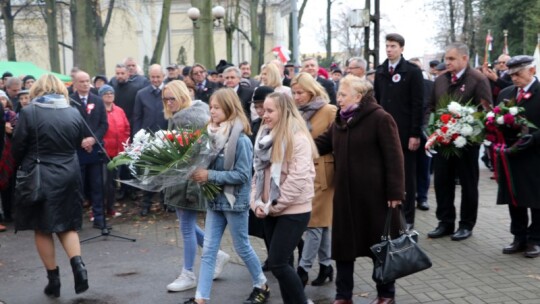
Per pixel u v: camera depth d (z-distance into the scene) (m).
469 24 30.41
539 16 26.61
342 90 4.28
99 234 7.17
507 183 5.72
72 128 4.86
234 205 4.34
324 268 5.06
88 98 7.73
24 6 24.64
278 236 3.92
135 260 6.04
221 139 4.29
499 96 6.00
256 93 4.50
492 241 6.36
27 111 4.73
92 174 7.52
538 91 5.49
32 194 4.65
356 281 5.21
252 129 5.55
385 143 4.15
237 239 4.47
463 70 6.43
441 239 6.51
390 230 4.17
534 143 5.46
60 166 4.77
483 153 11.54
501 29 30.11
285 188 3.84
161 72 8.27
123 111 8.92
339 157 4.31
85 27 16.70
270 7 39.53
